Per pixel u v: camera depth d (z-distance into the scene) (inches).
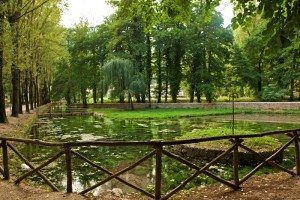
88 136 904.3
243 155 491.5
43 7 1203.9
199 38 1984.5
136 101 2287.2
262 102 1692.9
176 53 2084.2
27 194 331.9
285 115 1419.8
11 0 917.2
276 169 465.7
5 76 1232.8
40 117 1583.4
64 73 2409.0
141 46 2006.6
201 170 309.1
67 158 319.0
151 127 1095.6
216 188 356.8
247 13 231.8
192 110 1765.5
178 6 308.7
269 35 196.7
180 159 301.7
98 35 2341.3
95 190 398.0
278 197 302.4
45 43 1424.7
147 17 335.3
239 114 1545.3
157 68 2310.5
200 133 660.1
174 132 952.3
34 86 1985.7
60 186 421.7
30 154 637.3
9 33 935.7
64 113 1706.4
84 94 2411.4
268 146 524.4
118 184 422.6
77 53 2386.8
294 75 1663.4
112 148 687.1
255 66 1956.2
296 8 187.6
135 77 1895.9
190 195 343.6
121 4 334.3
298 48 237.6
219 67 1983.3
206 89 1926.7
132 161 555.5
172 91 2134.6
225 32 1945.1
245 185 346.6
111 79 1862.7
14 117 1216.2
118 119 1430.9
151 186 408.2
